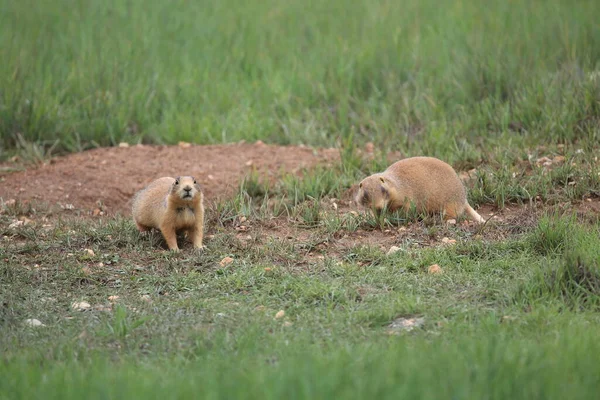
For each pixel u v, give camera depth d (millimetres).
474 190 12672
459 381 6086
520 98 16500
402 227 11758
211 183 14266
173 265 10711
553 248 10344
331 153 15602
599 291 8820
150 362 7516
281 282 9906
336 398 5820
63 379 6496
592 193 12328
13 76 17203
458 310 8594
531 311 8453
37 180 14633
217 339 7977
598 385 6297
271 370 6664
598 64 17172
